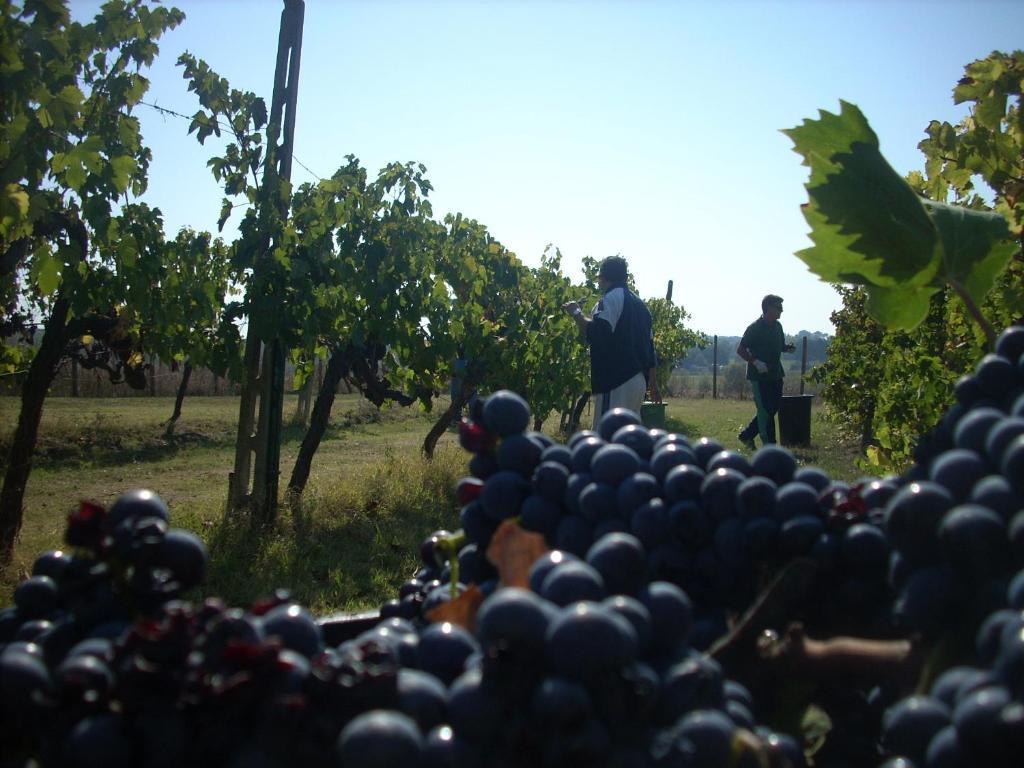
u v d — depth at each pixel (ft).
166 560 5.00
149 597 4.91
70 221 21.56
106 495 34.88
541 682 4.03
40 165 16.56
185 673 3.99
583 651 3.92
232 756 3.90
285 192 26.37
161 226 25.46
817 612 5.74
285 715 3.89
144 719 3.85
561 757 3.80
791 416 49.11
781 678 5.40
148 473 41.16
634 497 5.99
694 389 137.08
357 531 25.00
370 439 56.18
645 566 5.07
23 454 21.84
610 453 6.23
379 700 4.04
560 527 6.21
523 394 41.88
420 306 31.99
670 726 4.32
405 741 3.74
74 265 20.86
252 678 3.97
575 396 50.42
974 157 16.51
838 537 5.67
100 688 3.99
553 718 3.83
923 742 4.32
